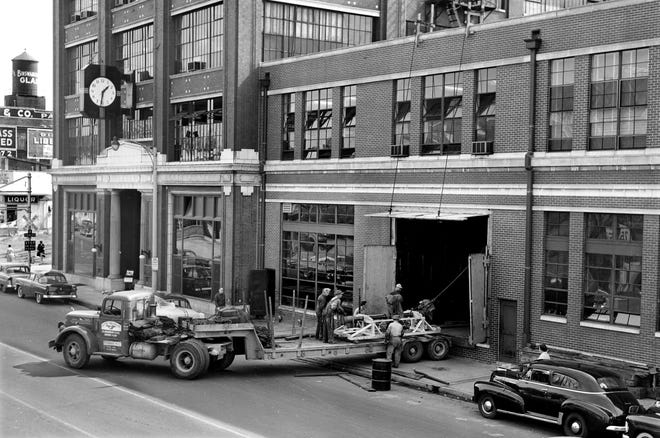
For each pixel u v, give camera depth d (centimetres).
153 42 4128
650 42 2231
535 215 2519
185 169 3788
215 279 3703
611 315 2334
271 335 2420
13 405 1952
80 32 4756
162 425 1791
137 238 4562
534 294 2520
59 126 4922
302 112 3434
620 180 2300
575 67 2422
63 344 2470
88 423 1794
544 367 1892
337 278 3275
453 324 3025
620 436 1767
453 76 2800
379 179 3073
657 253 2212
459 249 3181
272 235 3584
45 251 7075
